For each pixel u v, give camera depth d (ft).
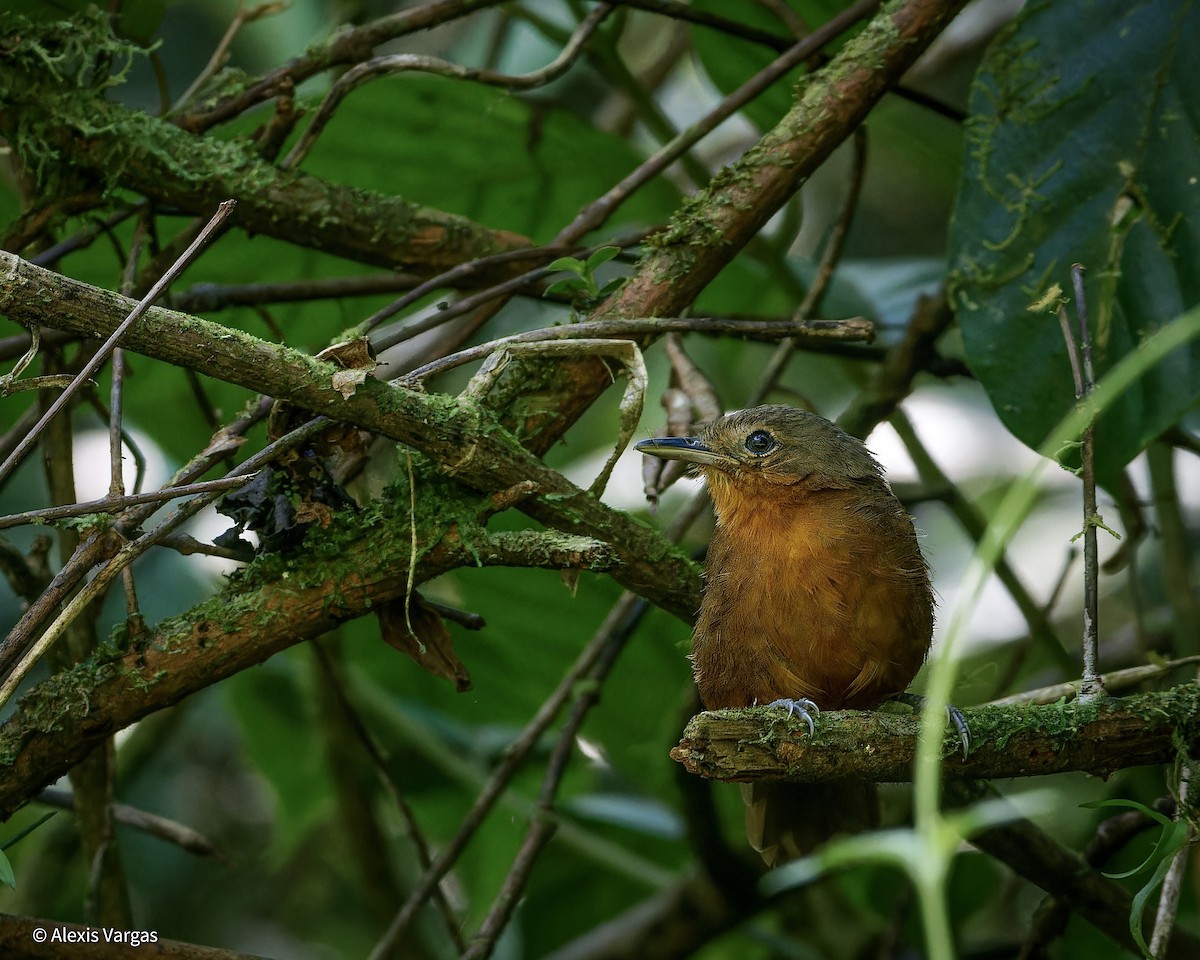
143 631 19.26
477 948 25.05
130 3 27.84
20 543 37.99
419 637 20.52
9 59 23.57
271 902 41.63
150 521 37.37
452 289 27.32
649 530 21.54
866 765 17.76
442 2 26.21
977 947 32.63
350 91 26.86
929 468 32.53
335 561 19.51
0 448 26.30
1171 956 25.71
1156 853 17.08
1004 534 13.69
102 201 24.56
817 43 25.88
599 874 37.63
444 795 37.63
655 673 35.70
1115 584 41.70
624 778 38.34
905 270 35.47
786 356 30.14
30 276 16.80
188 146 24.50
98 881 25.23
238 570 19.94
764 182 22.72
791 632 24.34
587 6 34.68
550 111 31.30
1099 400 14.24
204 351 17.54
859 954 34.42
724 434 26.23
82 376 17.12
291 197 25.18
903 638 24.50
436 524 19.61
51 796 26.99
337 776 34.19
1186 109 24.40
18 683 17.71
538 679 36.73
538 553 19.86
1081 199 24.48
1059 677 34.12
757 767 17.49
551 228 34.35
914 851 11.46
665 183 33.47
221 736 42.75
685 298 22.58
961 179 25.04
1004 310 24.30
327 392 18.08
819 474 25.31
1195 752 19.03
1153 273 23.88
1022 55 25.13
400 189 33.27
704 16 27.81
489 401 21.02
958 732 18.19
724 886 30.40
